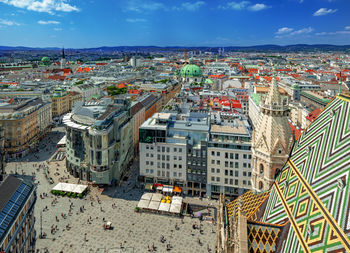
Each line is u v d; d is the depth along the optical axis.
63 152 188.00
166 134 136.88
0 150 117.94
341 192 40.78
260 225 50.50
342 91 56.25
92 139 134.50
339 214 38.94
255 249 48.94
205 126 141.25
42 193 135.00
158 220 116.31
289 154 65.25
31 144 196.25
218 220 66.88
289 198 53.72
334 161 45.97
